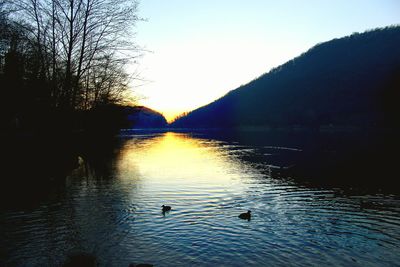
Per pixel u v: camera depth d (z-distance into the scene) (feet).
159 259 46.98
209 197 87.15
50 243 51.57
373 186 107.65
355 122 541.75
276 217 70.38
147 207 74.74
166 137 472.44
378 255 51.70
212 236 57.00
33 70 87.51
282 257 49.55
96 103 106.32
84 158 150.71
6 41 82.43
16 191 81.82
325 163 163.12
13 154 87.45
